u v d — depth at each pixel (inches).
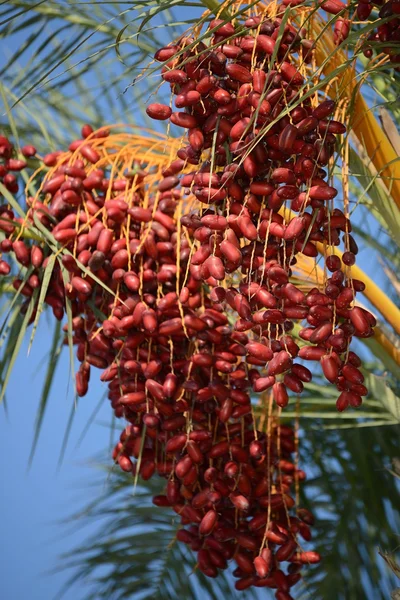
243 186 61.1
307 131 59.1
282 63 59.6
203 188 60.6
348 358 59.3
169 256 73.6
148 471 75.1
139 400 71.7
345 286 59.5
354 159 70.2
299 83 59.9
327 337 59.0
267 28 60.3
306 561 74.7
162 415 73.4
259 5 64.4
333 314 59.0
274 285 60.2
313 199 59.0
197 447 71.3
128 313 72.3
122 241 73.4
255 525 72.6
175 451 71.4
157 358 72.7
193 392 71.8
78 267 74.7
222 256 61.4
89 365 76.7
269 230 59.3
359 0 63.1
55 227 76.0
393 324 80.4
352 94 62.8
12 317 81.5
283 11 62.0
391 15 60.3
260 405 85.0
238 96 60.0
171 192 75.1
